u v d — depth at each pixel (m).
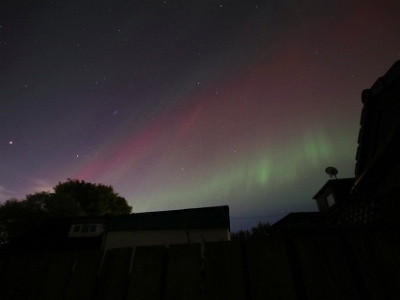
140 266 1.64
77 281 1.70
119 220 9.84
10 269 1.89
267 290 1.39
